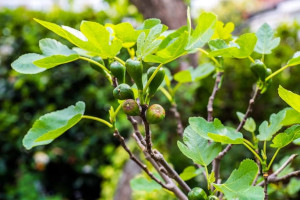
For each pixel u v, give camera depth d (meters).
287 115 1.13
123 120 4.77
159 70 1.02
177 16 3.98
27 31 6.07
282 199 2.60
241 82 5.17
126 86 1.02
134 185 1.63
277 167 1.90
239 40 1.16
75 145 6.27
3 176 6.06
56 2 6.27
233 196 0.96
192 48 0.98
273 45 1.43
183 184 1.23
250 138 4.41
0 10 6.12
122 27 1.15
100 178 6.59
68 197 6.63
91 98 6.08
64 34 1.04
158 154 1.18
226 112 5.25
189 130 1.22
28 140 1.21
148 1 3.95
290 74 5.00
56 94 6.04
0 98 6.13
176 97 4.53
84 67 5.85
